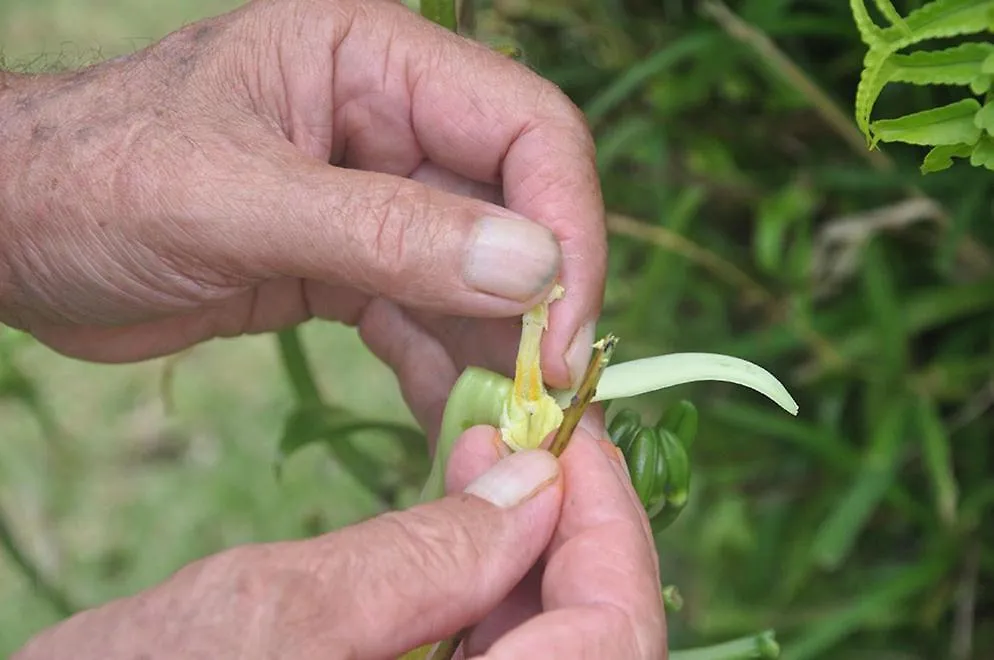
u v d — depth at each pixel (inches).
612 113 21.6
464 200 15.4
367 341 18.3
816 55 20.5
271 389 30.2
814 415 21.1
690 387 21.7
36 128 16.4
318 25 16.4
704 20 20.3
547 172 16.2
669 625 21.6
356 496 27.9
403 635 13.7
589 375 14.7
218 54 16.4
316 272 15.8
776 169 21.3
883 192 20.5
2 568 28.0
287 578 13.5
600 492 14.6
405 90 16.6
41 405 23.9
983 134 13.2
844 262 20.0
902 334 19.7
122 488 29.7
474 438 15.3
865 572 20.6
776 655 15.7
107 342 18.1
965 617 19.7
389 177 15.5
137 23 36.0
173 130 16.1
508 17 21.5
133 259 16.3
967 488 20.1
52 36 35.9
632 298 21.3
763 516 21.3
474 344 17.5
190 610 13.4
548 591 14.4
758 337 20.5
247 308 18.1
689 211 20.6
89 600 27.8
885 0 12.9
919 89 18.8
